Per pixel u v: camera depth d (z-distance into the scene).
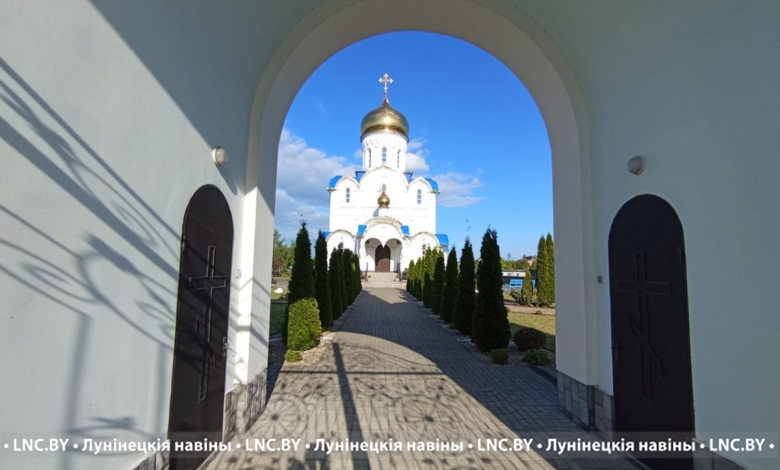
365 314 13.81
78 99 1.73
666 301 2.92
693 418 2.64
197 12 2.77
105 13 1.88
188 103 2.74
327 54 4.70
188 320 2.78
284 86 4.39
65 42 1.64
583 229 4.02
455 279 11.41
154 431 2.38
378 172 32.88
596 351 3.93
